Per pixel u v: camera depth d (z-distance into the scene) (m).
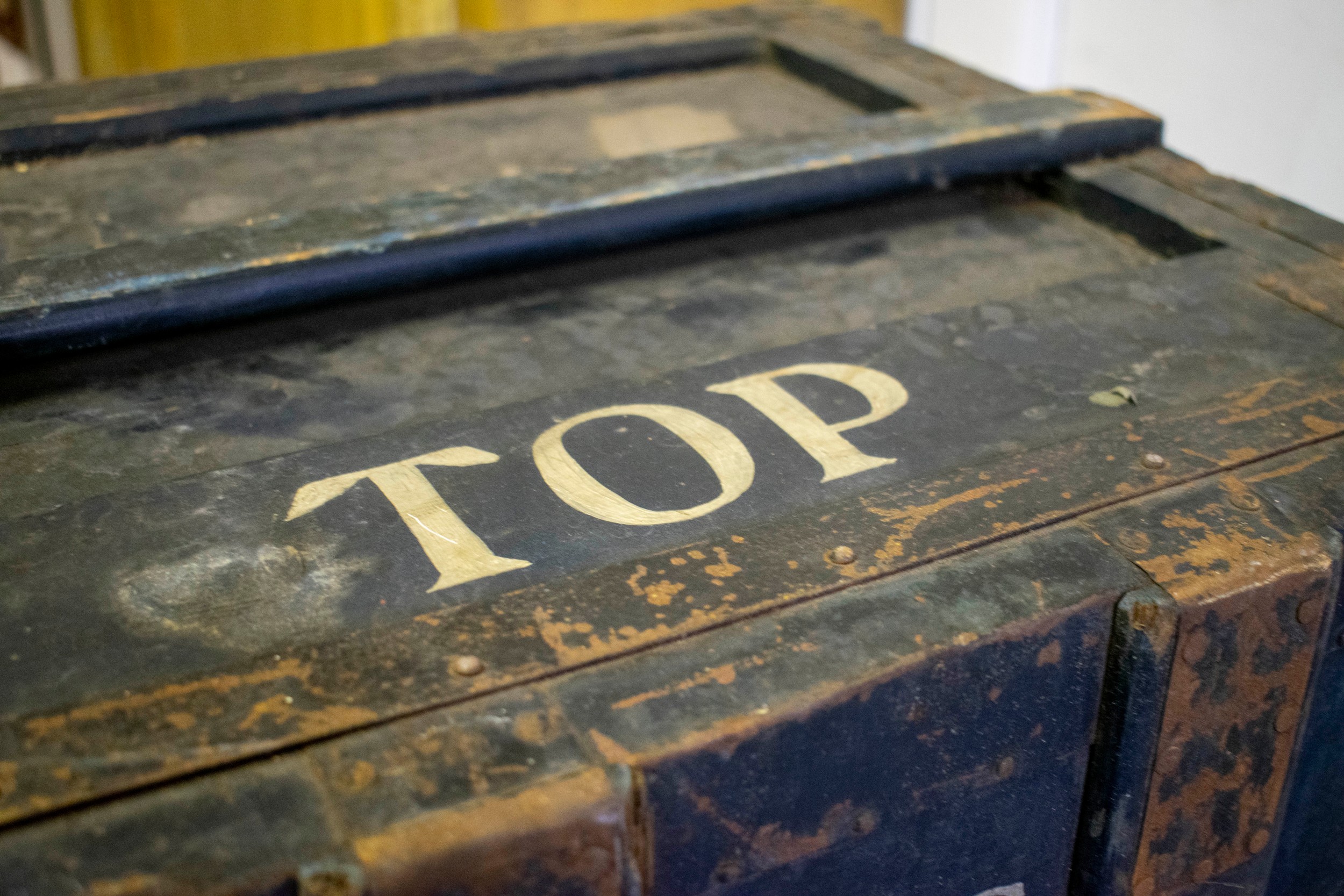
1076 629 0.75
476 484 0.81
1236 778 0.82
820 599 0.74
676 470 0.82
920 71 1.35
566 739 0.68
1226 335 0.93
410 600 0.74
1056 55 2.12
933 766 0.75
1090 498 0.80
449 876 0.65
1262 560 0.77
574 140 1.25
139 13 2.13
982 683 0.74
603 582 0.75
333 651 0.72
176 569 0.76
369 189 1.15
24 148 1.20
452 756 0.68
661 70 1.46
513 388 0.91
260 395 0.91
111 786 0.66
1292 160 1.80
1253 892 0.86
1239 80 1.84
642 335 0.96
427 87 1.34
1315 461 0.83
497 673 0.71
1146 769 0.79
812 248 1.07
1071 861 0.82
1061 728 0.77
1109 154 1.15
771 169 1.07
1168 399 0.87
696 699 0.70
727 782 0.70
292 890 0.64
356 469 0.82
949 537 0.77
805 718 0.70
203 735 0.68
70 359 0.93
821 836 0.73
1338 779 0.89
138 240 0.98
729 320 0.98
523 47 1.43
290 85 1.30
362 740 0.68
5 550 0.77
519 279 1.03
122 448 0.86
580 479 0.81
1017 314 0.95
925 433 0.84
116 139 1.22
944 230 1.10
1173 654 0.76
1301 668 0.80
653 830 0.69
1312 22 1.71
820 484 0.81
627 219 1.02
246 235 0.98
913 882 0.77
